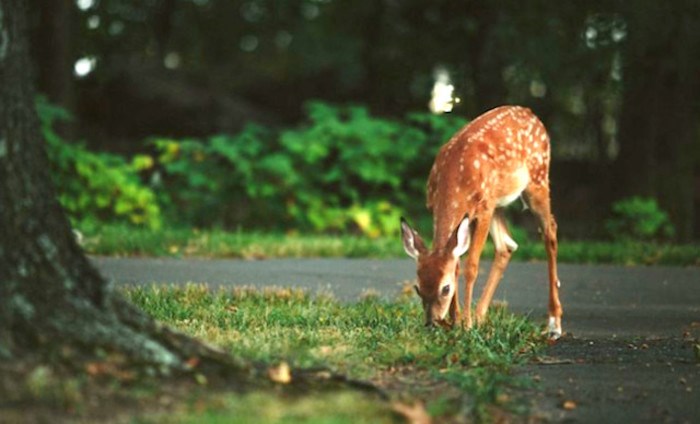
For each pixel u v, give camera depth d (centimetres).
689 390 798
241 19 3894
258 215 2030
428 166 2064
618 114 2706
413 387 771
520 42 2511
